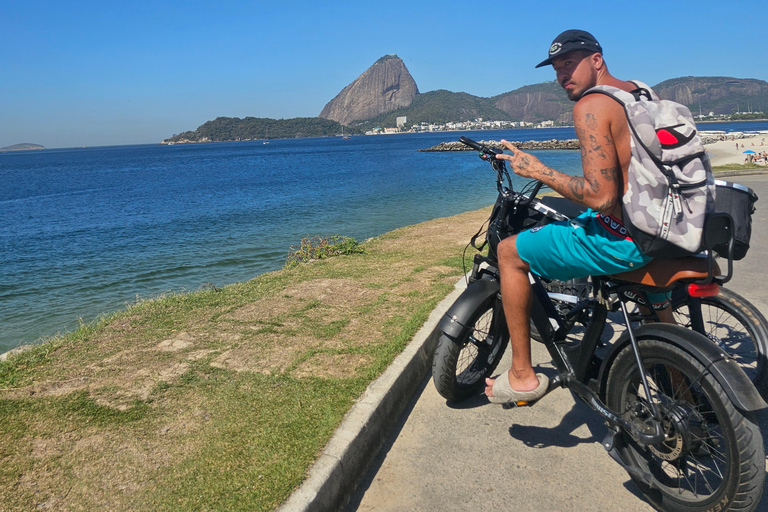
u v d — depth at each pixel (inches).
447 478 110.3
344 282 232.8
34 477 100.2
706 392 87.3
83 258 592.7
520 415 136.0
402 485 108.6
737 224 94.3
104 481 98.8
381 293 213.6
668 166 84.7
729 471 84.3
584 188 89.5
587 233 96.9
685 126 85.0
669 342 93.9
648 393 94.6
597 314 108.1
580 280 137.6
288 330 173.9
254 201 1068.5
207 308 200.4
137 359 152.8
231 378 138.9
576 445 121.9
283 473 98.7
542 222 114.3
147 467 102.6
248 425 115.8
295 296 213.2
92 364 149.9
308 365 145.4
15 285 481.7
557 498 103.3
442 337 132.0
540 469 112.9
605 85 93.0
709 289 90.2
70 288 468.8
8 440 112.0
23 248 668.7
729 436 83.7
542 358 166.6
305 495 92.7
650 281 97.0
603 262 96.0
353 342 161.6
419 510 100.7
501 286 112.2
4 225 893.8
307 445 106.7
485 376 144.9
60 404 126.7
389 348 152.9
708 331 140.1
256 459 103.4
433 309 184.9
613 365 104.7
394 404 133.2
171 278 488.7
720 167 878.4
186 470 101.2
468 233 359.3
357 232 655.8
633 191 87.1
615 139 87.5
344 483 103.5
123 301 424.8
